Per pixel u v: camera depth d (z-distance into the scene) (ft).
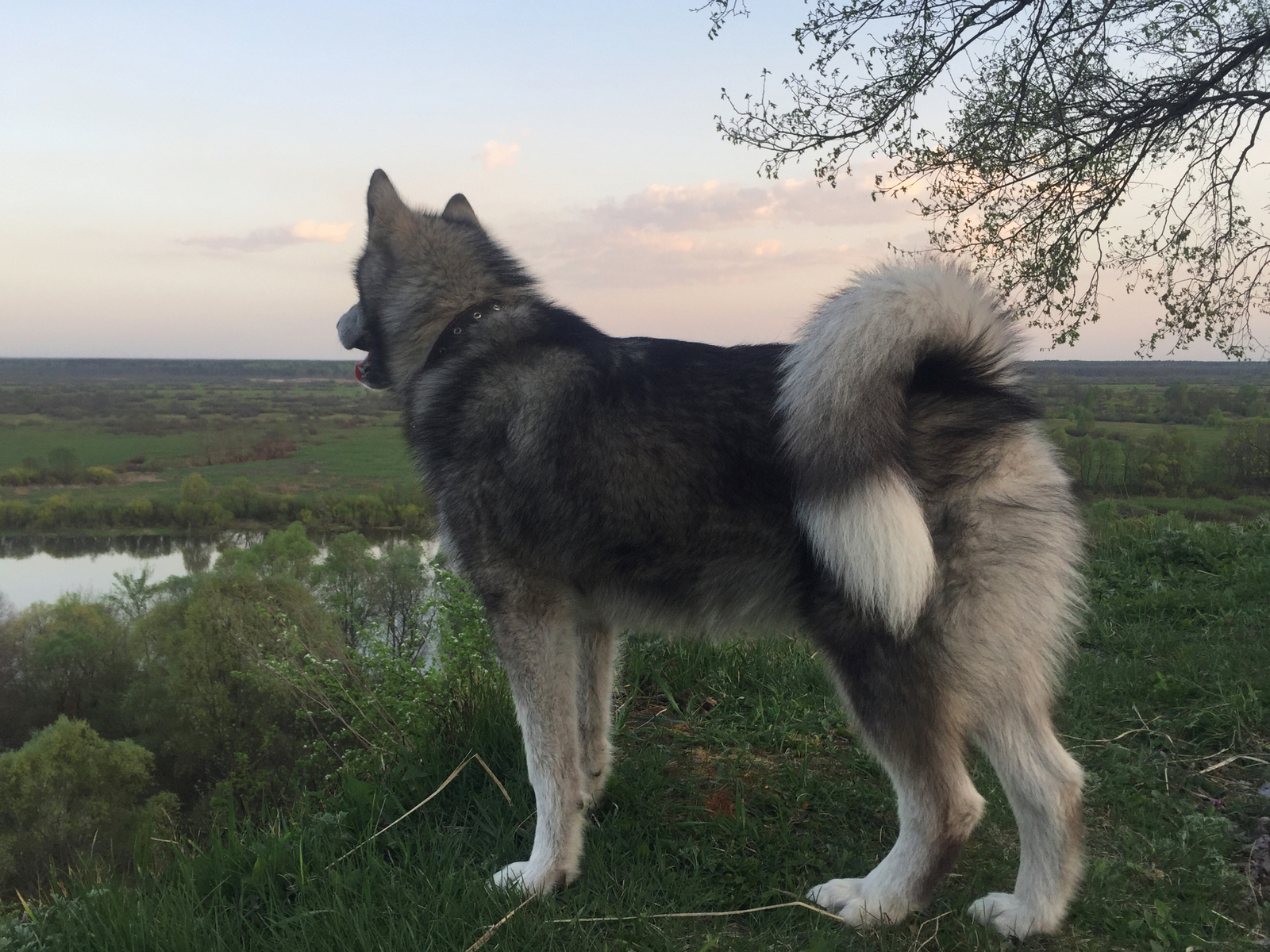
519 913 7.14
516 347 8.66
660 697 12.75
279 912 7.29
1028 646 7.09
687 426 7.68
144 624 73.26
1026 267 21.83
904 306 7.00
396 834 8.59
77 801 56.65
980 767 10.18
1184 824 8.90
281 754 56.65
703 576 7.86
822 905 7.50
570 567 8.14
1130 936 7.18
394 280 9.91
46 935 7.20
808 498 6.92
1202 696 12.25
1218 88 21.30
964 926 7.14
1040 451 7.43
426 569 21.85
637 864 8.05
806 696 12.37
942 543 7.02
